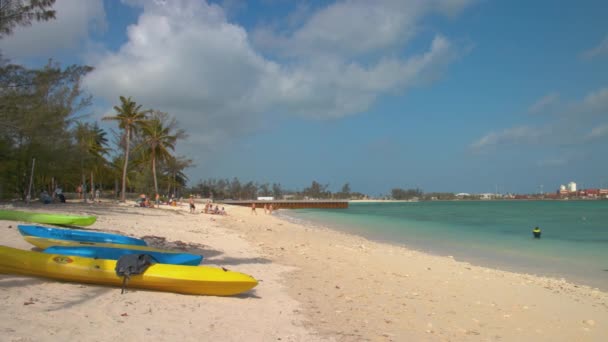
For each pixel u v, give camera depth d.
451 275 12.99
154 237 15.27
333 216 59.97
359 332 6.64
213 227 24.83
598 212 73.50
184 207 50.47
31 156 28.38
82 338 4.88
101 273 7.41
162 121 54.41
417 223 43.19
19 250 7.68
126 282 7.43
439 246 22.84
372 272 12.48
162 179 69.38
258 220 39.59
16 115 21.45
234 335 5.80
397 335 6.70
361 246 19.92
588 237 27.91
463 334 7.14
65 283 7.37
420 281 11.64
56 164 29.77
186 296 7.52
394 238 26.92
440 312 8.47
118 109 44.91
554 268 16.12
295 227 32.75
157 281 7.42
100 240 10.82
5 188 31.73
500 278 13.07
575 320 8.70
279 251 15.73
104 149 48.88
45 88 21.38
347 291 9.59
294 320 6.89
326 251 16.89
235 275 7.91
